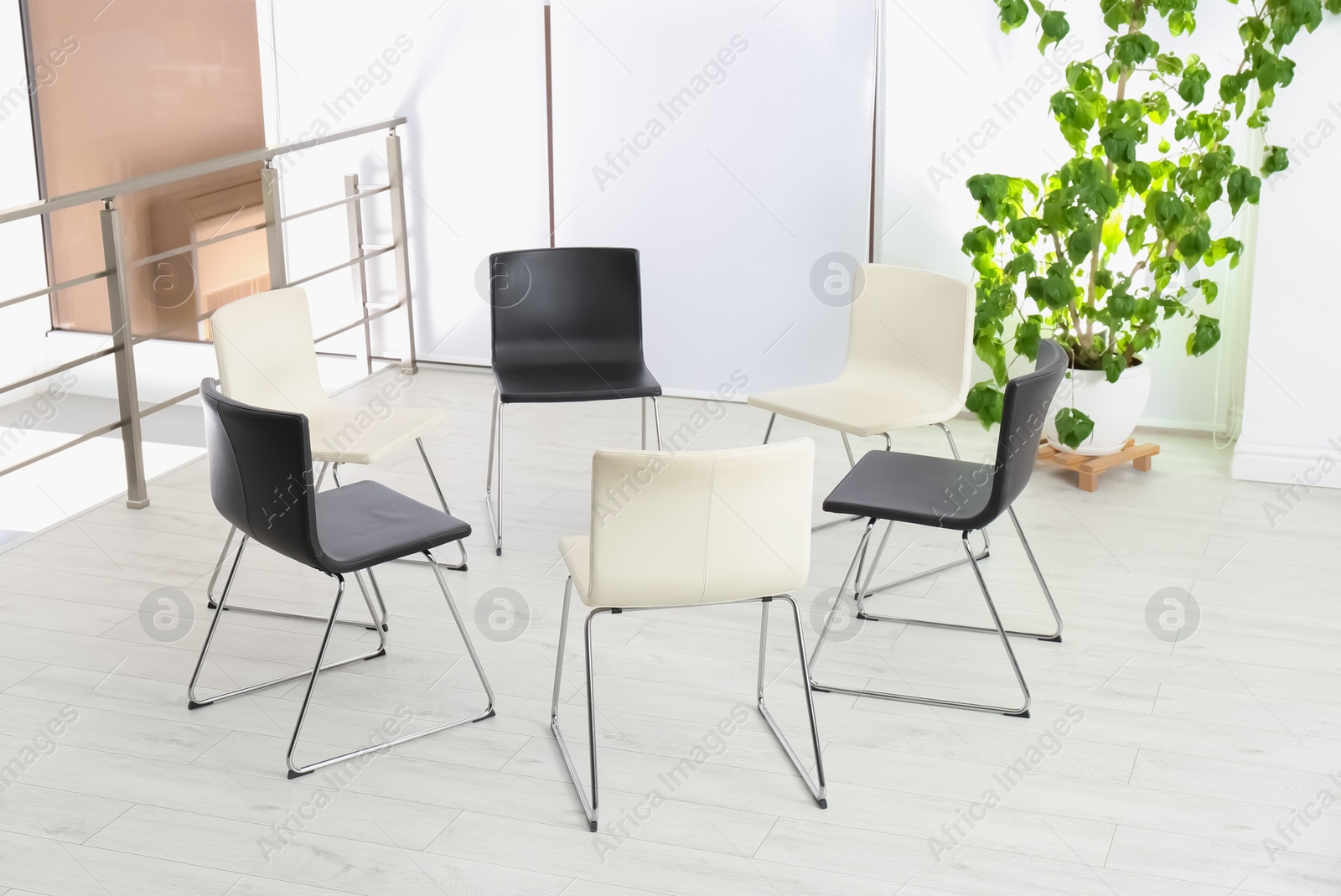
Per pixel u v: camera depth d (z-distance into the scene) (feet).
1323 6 12.60
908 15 14.99
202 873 7.76
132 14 17.89
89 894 7.55
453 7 16.67
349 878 7.70
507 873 7.75
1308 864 7.73
